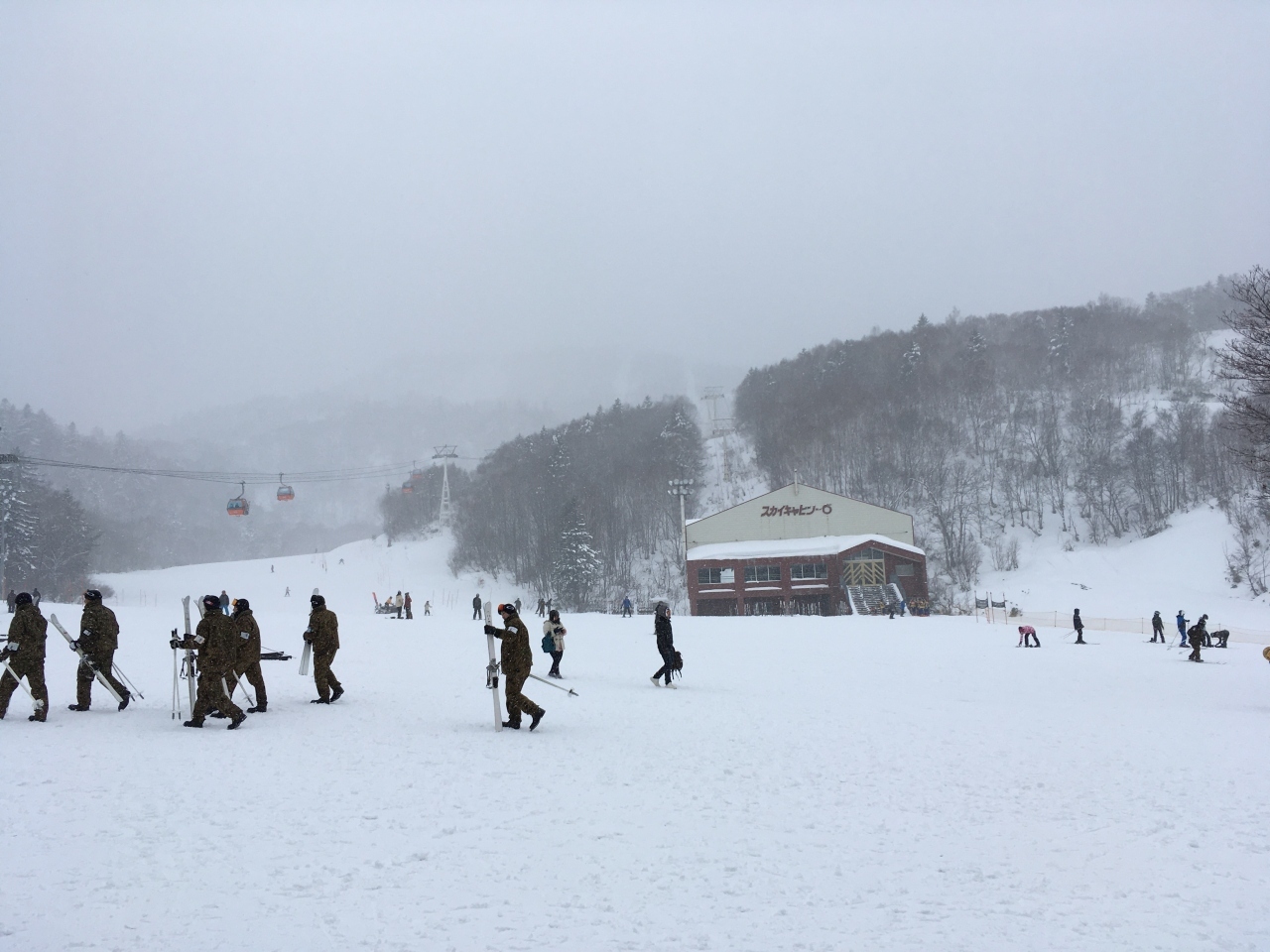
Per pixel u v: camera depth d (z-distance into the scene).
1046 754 12.72
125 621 37.56
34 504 99.50
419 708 15.52
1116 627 55.19
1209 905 6.53
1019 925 6.09
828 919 6.12
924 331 164.50
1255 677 26.89
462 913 6.00
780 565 78.81
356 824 7.98
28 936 5.30
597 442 154.88
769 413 150.00
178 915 5.75
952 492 109.94
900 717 16.30
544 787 9.68
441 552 121.69
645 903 6.33
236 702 15.41
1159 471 100.88
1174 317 171.25
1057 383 136.38
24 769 9.60
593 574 96.75
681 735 13.51
